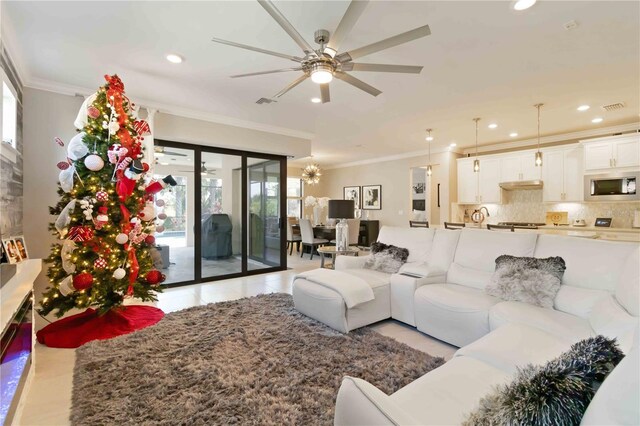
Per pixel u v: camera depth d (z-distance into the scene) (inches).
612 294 80.4
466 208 291.4
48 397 76.2
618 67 121.3
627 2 82.4
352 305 109.7
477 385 52.9
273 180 229.6
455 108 170.9
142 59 114.7
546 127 210.7
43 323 121.5
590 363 36.6
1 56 95.3
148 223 131.1
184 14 88.3
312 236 287.6
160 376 83.0
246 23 92.8
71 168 110.0
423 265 132.5
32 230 131.5
